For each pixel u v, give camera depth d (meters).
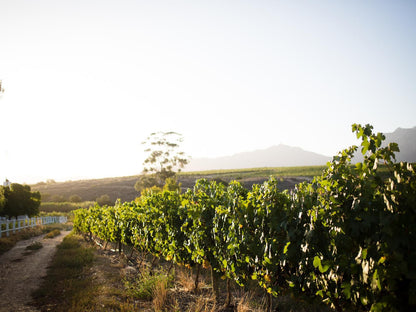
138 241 10.77
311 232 3.79
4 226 21.03
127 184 89.56
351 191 3.43
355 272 3.16
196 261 7.05
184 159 62.97
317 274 3.91
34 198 32.91
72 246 15.22
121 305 5.83
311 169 84.38
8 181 30.70
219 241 6.12
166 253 8.70
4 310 6.14
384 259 2.89
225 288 7.72
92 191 83.81
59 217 45.53
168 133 62.16
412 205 2.72
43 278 8.83
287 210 4.45
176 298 6.55
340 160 3.74
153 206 9.52
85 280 8.02
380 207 3.09
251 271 5.63
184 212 7.58
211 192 7.05
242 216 5.36
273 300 6.65
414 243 2.73
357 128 3.36
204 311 5.73
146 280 7.24
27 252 13.80
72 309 5.70
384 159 3.14
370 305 3.22
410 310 2.80
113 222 13.52
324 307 5.88
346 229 3.33
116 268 9.98
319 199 3.87
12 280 8.64
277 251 4.59
